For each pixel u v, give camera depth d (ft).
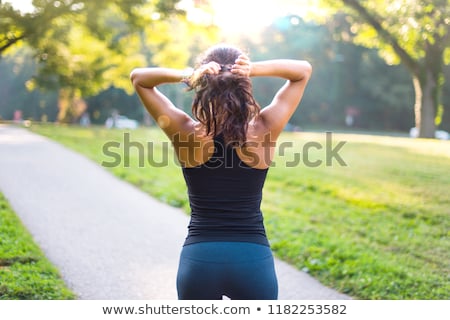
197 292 11.53
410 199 43.34
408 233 36.04
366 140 87.20
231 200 11.69
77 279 27.43
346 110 280.92
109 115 281.33
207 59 12.43
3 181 56.03
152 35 88.58
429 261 30.60
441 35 62.34
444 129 214.28
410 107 264.52
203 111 11.78
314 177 58.03
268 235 37.11
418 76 80.18
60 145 97.09
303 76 12.42
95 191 54.08
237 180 11.74
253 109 11.87
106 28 72.33
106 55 87.51
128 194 53.62
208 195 11.76
